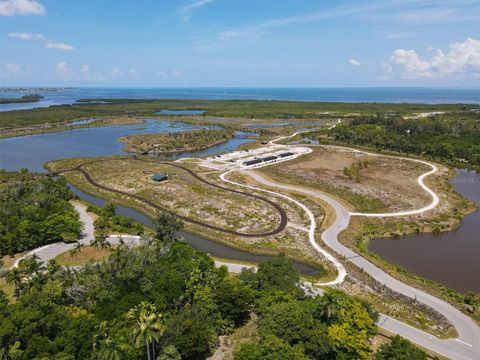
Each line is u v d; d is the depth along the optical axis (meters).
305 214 120.81
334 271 87.19
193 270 68.12
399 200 134.88
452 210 128.00
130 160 193.12
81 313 57.94
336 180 157.38
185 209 124.25
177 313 61.88
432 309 71.50
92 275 69.00
